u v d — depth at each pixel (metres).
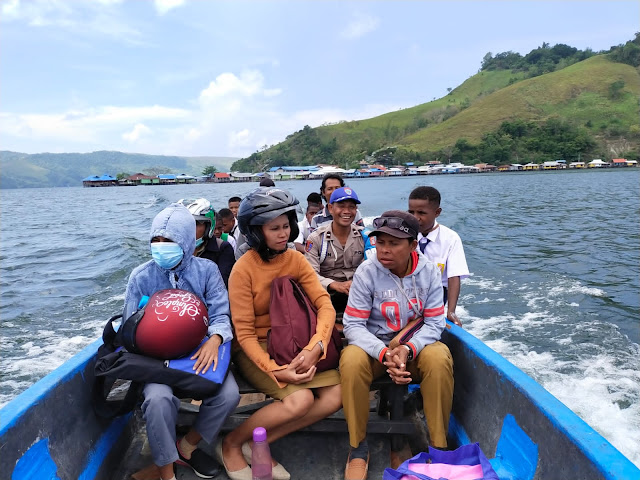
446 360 2.41
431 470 2.01
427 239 3.54
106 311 8.08
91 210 37.47
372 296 2.70
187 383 2.21
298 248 4.59
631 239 14.27
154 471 2.55
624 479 1.52
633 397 4.79
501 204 28.58
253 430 2.40
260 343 2.60
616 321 7.03
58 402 2.16
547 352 5.97
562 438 1.84
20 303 8.66
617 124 134.12
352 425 2.38
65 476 2.13
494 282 9.40
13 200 65.19
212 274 2.62
